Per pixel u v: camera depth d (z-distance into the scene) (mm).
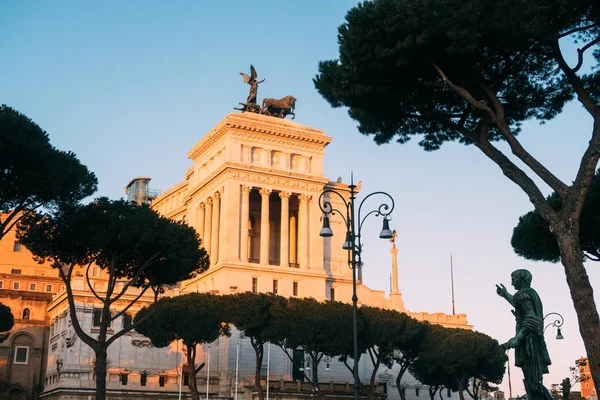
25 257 141000
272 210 131625
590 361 31703
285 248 120812
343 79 39469
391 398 120688
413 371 106250
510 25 34031
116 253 57125
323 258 124250
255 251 129000
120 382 103812
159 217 58938
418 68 37750
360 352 93125
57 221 54719
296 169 127312
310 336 84062
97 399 53812
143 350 106750
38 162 49312
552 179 34344
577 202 33438
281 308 87812
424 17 34906
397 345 95688
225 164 119312
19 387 121625
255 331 88312
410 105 40438
